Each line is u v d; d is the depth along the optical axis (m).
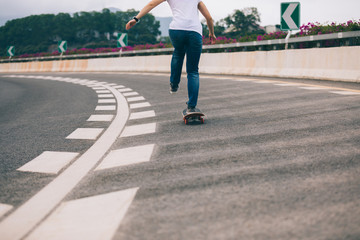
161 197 2.07
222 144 3.28
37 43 139.38
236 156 2.83
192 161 2.78
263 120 4.32
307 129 3.65
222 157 2.83
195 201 1.97
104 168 2.80
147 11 4.34
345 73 8.82
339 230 1.55
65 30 149.25
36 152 3.62
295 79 9.98
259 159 2.71
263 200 1.92
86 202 2.08
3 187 2.55
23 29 139.12
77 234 1.67
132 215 1.84
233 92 7.55
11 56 41.56
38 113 6.86
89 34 159.12
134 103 7.18
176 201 2.00
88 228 1.72
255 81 9.78
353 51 8.64
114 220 1.79
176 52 4.50
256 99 6.24
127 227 1.71
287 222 1.65
